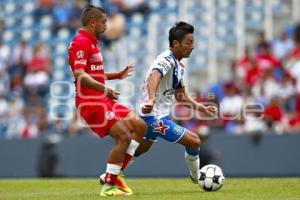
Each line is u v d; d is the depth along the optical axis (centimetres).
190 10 7375
